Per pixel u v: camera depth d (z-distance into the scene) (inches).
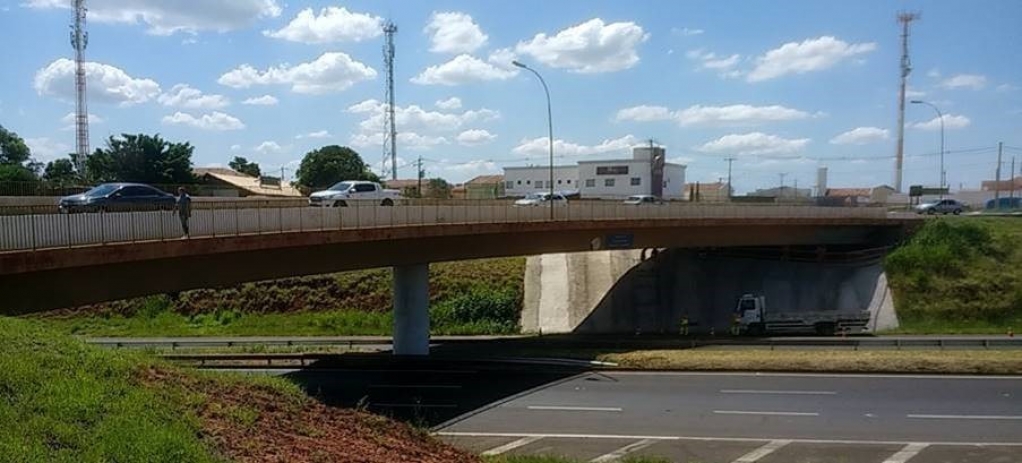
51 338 467.5
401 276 1270.9
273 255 962.1
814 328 1608.0
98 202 1115.9
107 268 737.6
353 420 470.3
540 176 4333.2
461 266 2027.6
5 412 314.5
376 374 1121.4
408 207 1147.9
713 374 1081.4
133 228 741.3
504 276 1974.7
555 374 1096.8
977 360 1070.4
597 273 2016.5
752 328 1628.9
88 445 300.2
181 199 801.6
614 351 1264.8
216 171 3262.8
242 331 1739.7
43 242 645.9
